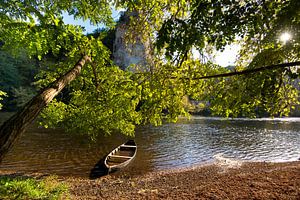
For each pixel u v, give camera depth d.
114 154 13.84
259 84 3.99
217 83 4.88
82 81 6.32
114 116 6.48
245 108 4.64
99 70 5.95
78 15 4.68
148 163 12.64
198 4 2.66
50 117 6.89
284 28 2.63
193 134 22.97
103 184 9.27
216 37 2.90
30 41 4.07
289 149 16.84
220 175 10.46
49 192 5.25
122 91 5.61
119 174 10.66
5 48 4.50
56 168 11.07
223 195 6.83
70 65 5.81
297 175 8.88
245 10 2.67
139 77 5.26
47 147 15.10
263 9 2.75
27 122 2.88
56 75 6.10
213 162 13.21
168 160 13.38
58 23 4.00
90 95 6.15
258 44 4.39
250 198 6.40
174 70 4.77
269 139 20.67
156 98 5.18
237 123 32.97
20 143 16.06
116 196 7.65
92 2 4.57
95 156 13.24
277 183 7.80
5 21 3.85
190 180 9.88
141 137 20.47
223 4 2.55
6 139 2.65
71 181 9.48
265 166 12.10
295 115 42.38
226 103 4.59
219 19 2.69
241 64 5.19
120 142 17.30
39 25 3.79
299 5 2.33
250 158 14.30
